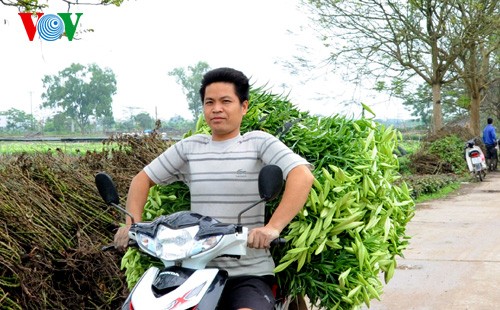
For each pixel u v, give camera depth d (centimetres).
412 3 2491
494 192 1650
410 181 1639
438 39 2664
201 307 272
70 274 474
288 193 313
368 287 347
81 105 10050
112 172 601
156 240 291
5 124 9181
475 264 732
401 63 2581
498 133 5847
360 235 354
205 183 330
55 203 504
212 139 340
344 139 362
